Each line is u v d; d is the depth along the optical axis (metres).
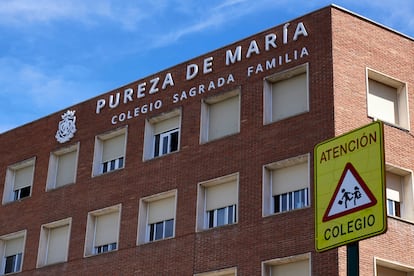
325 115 28.25
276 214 28.27
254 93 30.80
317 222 16.22
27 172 39.44
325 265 26.14
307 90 29.33
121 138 35.66
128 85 35.97
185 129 32.78
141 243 32.38
